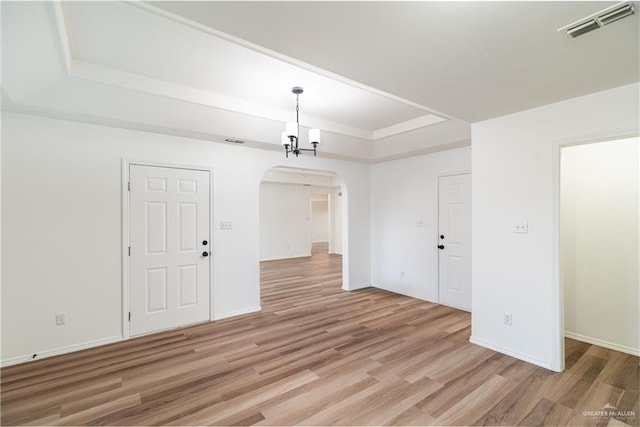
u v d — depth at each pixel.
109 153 3.22
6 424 1.95
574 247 3.27
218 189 3.96
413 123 4.12
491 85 2.26
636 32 1.59
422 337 3.34
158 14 1.46
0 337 2.70
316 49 1.78
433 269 4.67
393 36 1.64
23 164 2.79
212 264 3.90
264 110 3.59
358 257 5.57
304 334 3.44
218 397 2.24
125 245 3.31
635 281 2.88
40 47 2.05
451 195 4.44
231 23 1.53
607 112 2.33
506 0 1.36
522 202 2.78
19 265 2.78
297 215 9.56
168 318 3.59
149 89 2.87
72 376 2.53
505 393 2.27
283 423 1.96
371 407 2.12
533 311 2.71
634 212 2.89
